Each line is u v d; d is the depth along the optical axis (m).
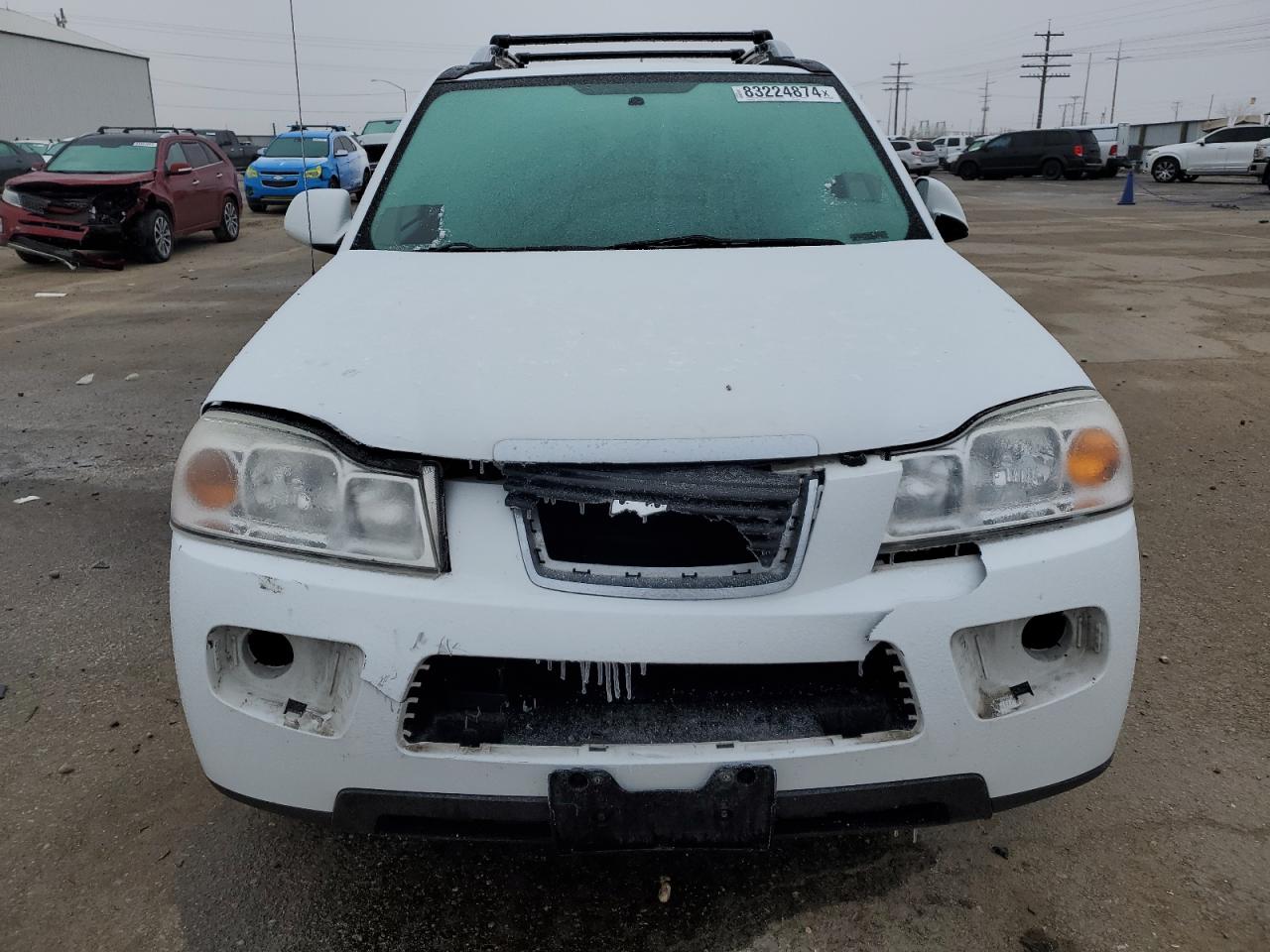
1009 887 2.12
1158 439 5.14
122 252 12.60
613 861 2.22
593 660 1.67
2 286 11.23
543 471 1.72
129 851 2.27
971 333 2.06
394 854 2.25
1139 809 2.36
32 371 7.05
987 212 18.62
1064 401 1.85
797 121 3.09
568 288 2.30
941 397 1.83
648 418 1.76
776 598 1.69
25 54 43.09
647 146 2.98
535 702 1.79
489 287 2.33
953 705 1.73
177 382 6.67
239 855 2.25
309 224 3.17
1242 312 8.33
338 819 1.81
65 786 2.49
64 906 2.11
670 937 2.01
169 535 4.09
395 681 1.71
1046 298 9.12
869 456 1.75
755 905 2.09
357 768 1.76
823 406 1.79
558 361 1.93
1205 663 2.98
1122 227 15.44
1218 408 5.67
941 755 1.75
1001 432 1.79
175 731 2.73
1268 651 3.05
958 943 1.98
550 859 2.23
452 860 2.23
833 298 2.22
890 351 1.97
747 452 1.72
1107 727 1.86
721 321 2.09
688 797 1.70
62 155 13.09
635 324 2.08
